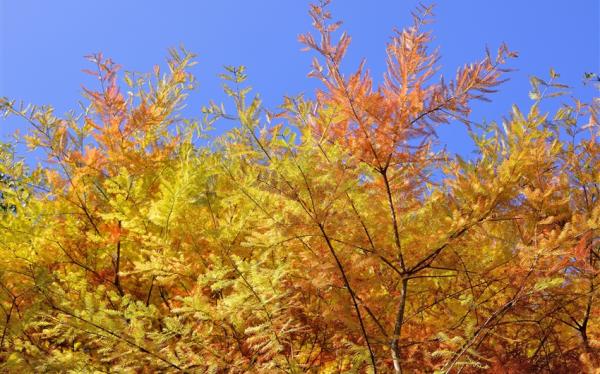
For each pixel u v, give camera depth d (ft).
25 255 13.70
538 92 10.98
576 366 12.46
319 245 10.85
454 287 12.42
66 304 10.94
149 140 16.96
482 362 11.62
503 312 11.01
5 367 11.61
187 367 11.02
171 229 13.88
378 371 11.55
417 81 9.96
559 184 13.11
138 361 11.03
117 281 15.28
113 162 15.44
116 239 14.71
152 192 16.33
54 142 15.24
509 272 10.75
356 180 10.33
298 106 10.44
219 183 14.39
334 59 9.95
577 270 11.81
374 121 10.16
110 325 10.48
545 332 13.08
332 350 12.76
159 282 14.10
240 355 11.16
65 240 15.06
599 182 13.76
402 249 11.18
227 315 10.79
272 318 10.80
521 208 11.55
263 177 10.36
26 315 11.56
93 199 16.08
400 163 10.68
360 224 10.66
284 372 10.62
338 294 11.27
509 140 10.90
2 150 16.56
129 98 16.76
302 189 10.12
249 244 10.68
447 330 11.43
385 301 11.64
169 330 11.20
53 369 11.60
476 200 10.71
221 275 10.60
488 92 9.82
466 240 11.59
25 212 14.62
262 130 10.74
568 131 14.61
